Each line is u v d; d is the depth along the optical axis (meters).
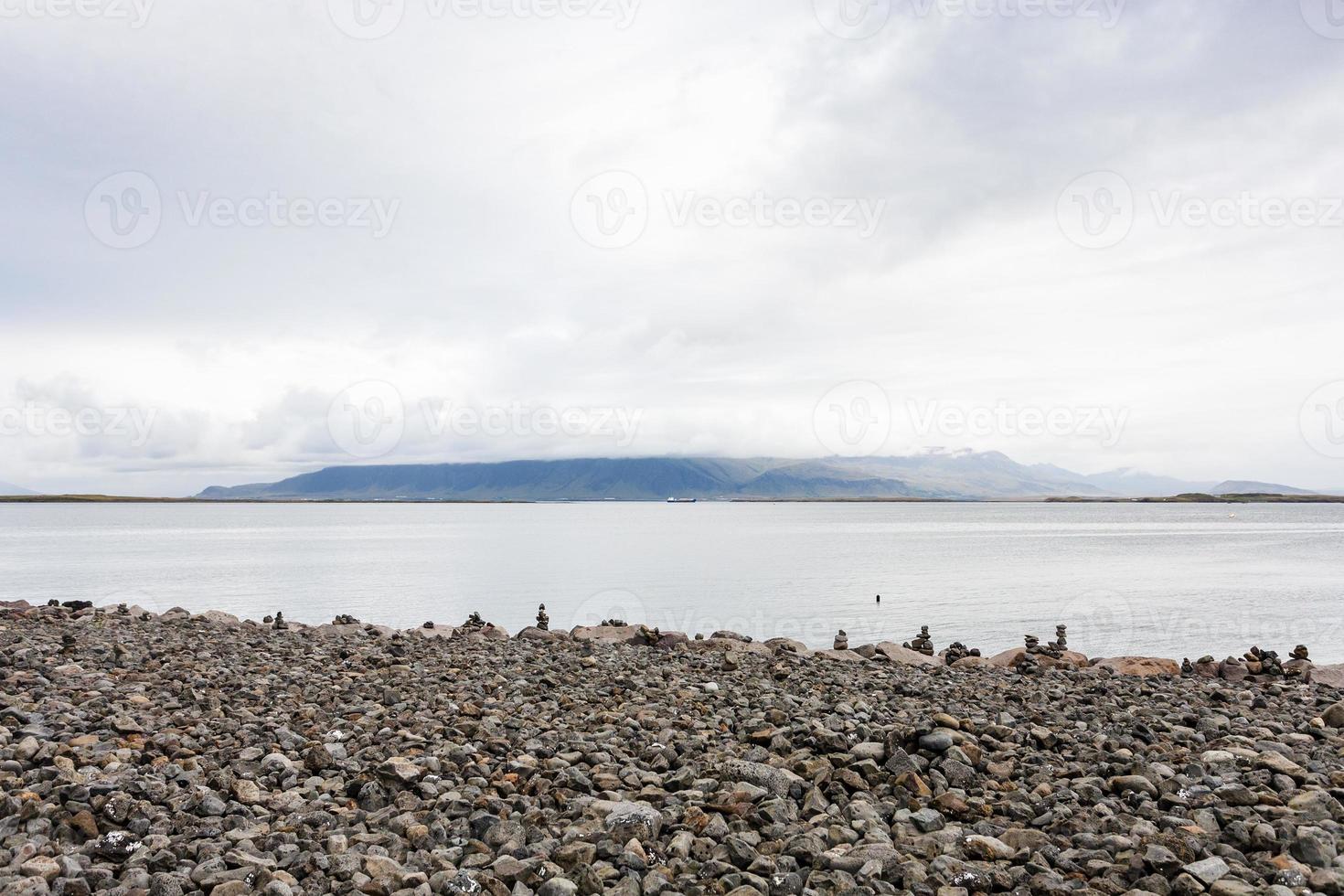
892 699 13.58
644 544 115.75
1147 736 10.62
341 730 10.64
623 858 6.37
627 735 10.57
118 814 6.98
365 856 6.24
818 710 12.23
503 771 8.85
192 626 22.25
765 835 7.06
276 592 51.75
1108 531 173.38
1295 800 7.43
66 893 5.59
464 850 6.61
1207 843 6.57
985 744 9.85
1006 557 90.69
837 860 6.34
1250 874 5.91
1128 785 8.14
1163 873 5.99
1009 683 16.27
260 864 6.07
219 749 9.45
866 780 8.55
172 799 7.55
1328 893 5.60
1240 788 7.70
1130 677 17.69
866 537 143.25
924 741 9.26
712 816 7.32
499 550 99.69
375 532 159.62
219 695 12.43
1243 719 12.40
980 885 5.99
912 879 6.02
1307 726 11.71
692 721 11.45
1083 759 9.55
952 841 6.90
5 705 10.86
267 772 8.77
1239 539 140.12
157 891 5.64
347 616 24.64
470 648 19.48
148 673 14.27
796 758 9.34
